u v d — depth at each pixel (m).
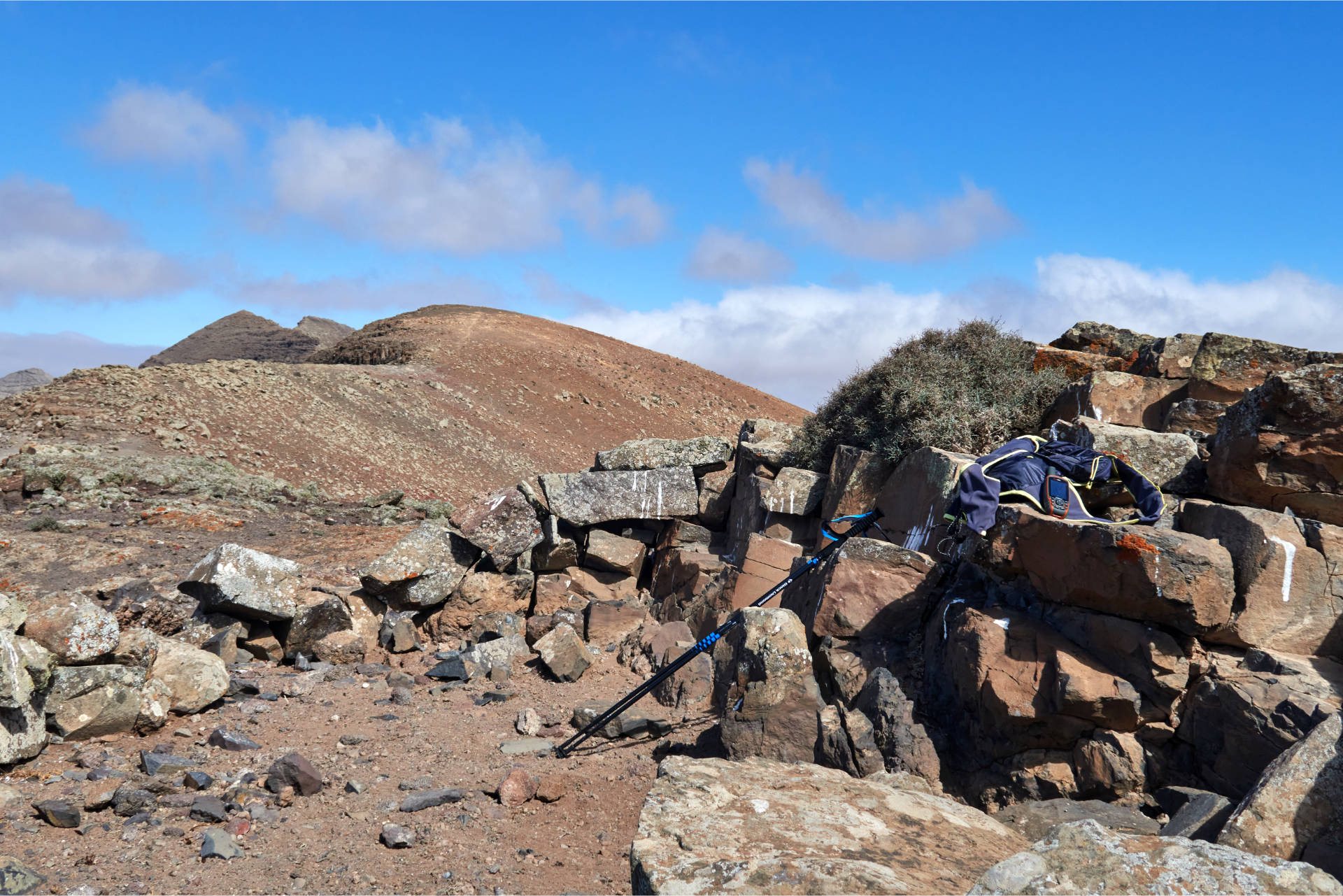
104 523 13.58
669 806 3.08
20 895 3.58
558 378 63.50
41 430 23.28
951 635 5.02
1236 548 4.55
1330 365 4.93
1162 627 4.38
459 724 6.15
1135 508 5.59
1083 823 2.48
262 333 128.00
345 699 6.69
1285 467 4.98
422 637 8.53
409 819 4.52
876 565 5.96
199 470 20.38
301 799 4.79
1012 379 8.26
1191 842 2.39
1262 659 4.20
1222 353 7.09
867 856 2.77
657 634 7.62
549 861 4.11
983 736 4.66
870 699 5.05
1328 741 3.41
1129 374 7.39
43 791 4.65
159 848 4.10
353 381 44.34
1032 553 4.86
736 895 2.45
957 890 2.57
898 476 7.32
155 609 7.48
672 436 60.75
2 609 5.29
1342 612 4.35
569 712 6.39
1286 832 3.19
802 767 3.64
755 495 9.00
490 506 8.77
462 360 60.47
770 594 5.94
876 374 8.72
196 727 5.89
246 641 7.65
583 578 9.36
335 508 18.34
